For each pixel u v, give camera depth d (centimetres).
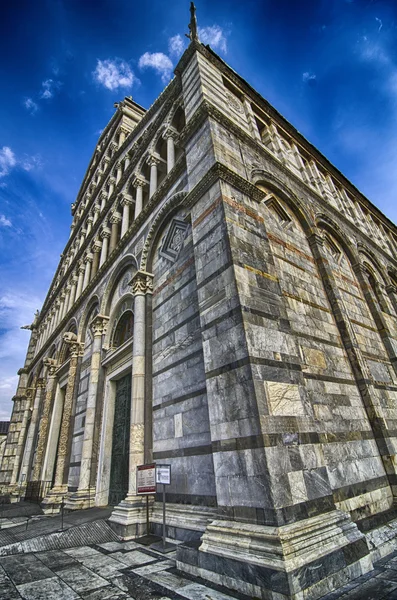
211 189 802
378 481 781
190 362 826
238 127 1043
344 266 1344
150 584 469
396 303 1509
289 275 959
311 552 420
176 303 965
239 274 649
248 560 422
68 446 1477
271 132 1441
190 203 861
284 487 465
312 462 530
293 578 378
